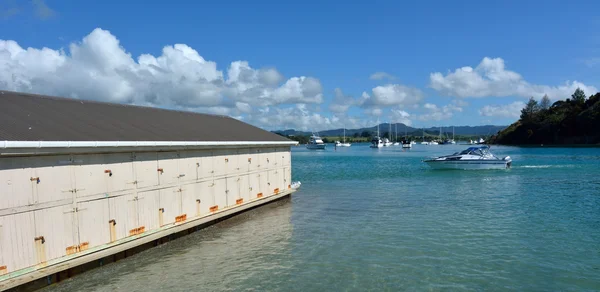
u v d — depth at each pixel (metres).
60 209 9.96
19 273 9.02
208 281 10.84
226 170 17.17
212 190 16.19
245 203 18.70
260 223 17.56
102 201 11.17
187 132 16.11
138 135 12.96
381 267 12.05
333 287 10.52
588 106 134.00
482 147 48.91
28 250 9.21
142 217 12.62
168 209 13.75
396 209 21.25
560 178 37.53
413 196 26.17
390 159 77.81
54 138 9.85
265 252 13.41
